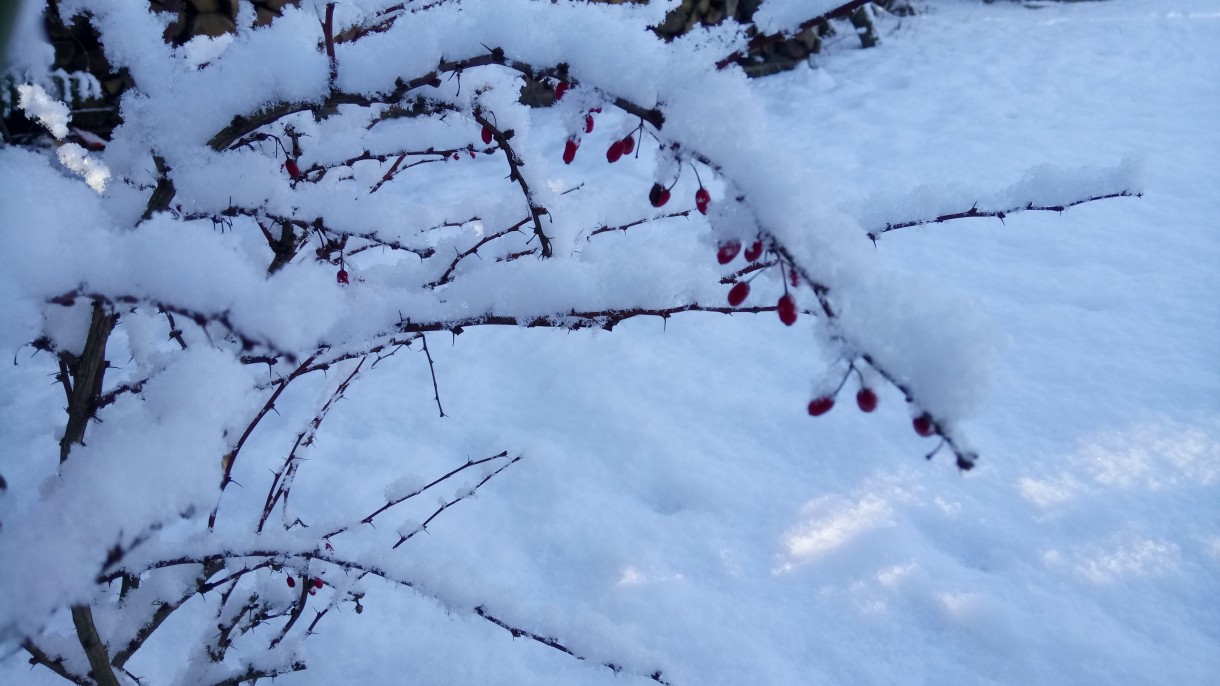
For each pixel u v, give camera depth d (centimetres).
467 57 46
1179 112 219
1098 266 141
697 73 42
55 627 82
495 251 66
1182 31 297
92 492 37
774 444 103
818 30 288
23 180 40
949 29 321
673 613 80
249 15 67
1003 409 107
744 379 117
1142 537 85
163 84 50
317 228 54
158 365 56
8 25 25
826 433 104
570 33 44
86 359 48
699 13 270
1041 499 91
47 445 105
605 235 138
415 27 47
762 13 42
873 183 187
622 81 43
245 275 35
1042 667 73
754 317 132
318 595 84
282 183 51
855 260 36
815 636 77
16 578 35
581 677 75
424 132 66
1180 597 79
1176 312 126
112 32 50
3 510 93
